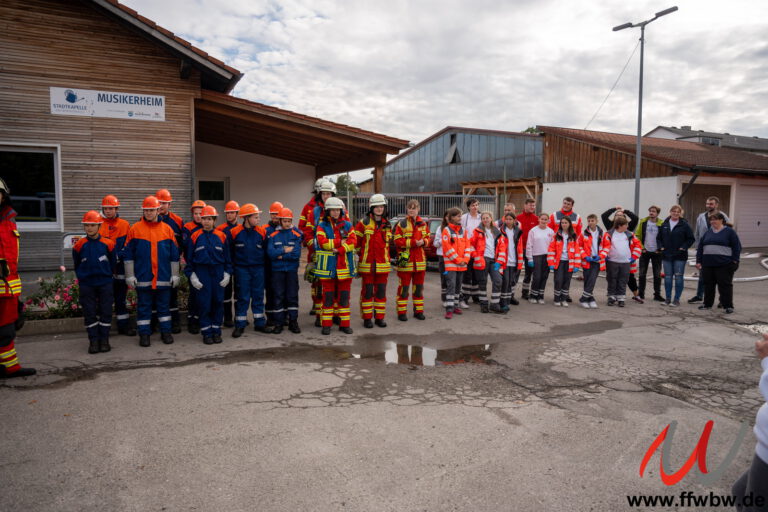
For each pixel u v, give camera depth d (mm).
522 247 8992
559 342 6703
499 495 3059
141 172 9484
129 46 9273
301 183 16516
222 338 6523
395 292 10297
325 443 3672
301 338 6617
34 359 5480
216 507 2879
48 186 9148
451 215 7945
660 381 5219
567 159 24266
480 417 4203
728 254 8703
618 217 9188
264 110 10305
